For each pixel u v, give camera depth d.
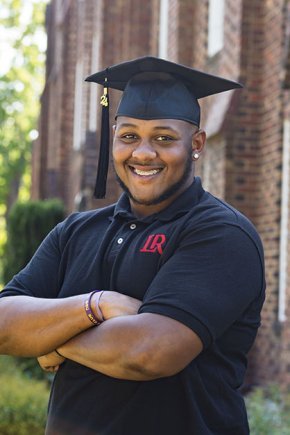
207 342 2.36
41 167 26.50
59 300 2.53
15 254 14.81
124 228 2.67
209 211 2.54
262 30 8.94
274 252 8.50
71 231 2.83
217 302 2.38
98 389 2.49
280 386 8.09
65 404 2.55
